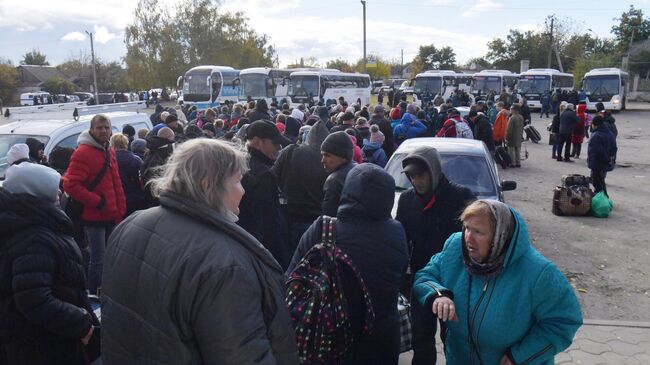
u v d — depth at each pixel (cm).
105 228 548
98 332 288
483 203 230
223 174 187
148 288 174
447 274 252
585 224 891
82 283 275
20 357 257
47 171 265
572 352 441
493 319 229
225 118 1527
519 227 229
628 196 1120
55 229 264
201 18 5331
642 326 494
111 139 626
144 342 175
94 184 528
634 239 801
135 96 4784
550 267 229
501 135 1581
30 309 245
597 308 552
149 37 5188
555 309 228
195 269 168
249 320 169
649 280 632
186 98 3067
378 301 273
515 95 3669
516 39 7450
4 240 250
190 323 170
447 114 1466
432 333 264
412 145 754
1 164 739
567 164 1569
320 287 259
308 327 255
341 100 2036
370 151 844
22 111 1071
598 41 7494
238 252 176
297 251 286
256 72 3231
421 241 357
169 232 178
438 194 354
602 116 971
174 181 185
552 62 7175
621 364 422
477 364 240
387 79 7781
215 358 167
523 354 228
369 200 272
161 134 623
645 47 6109
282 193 507
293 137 920
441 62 9944
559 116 1619
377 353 278
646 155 1750
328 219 280
